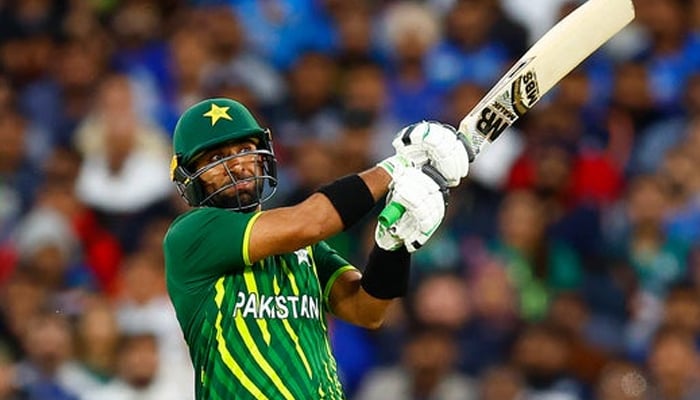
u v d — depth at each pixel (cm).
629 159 4422
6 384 3562
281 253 1895
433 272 3778
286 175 4156
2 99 4462
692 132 4425
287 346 1891
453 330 3725
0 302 3822
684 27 4753
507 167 4231
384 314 2027
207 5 4775
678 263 4056
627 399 3675
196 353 1905
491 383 3600
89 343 3631
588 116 4409
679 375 3688
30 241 3994
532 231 3978
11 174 4281
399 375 3666
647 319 3928
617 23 2052
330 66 4469
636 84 4522
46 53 4625
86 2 4731
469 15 4588
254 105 4400
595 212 4094
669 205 4191
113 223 4128
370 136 4241
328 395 1900
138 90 4469
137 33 4666
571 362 3709
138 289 3716
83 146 4259
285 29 4694
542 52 2022
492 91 2022
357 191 1892
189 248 1898
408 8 4659
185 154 1948
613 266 4044
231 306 1889
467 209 4078
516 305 3825
